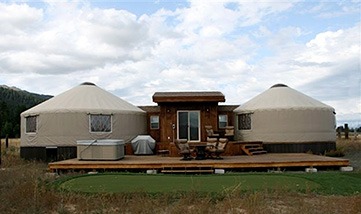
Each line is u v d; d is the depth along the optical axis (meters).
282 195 8.13
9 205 7.75
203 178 10.12
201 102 18.39
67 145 17.05
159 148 17.47
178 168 12.46
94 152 13.72
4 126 46.41
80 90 18.58
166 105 18.53
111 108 17.89
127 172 12.33
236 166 12.45
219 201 7.68
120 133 17.91
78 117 17.19
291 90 19.14
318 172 11.88
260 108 18.16
